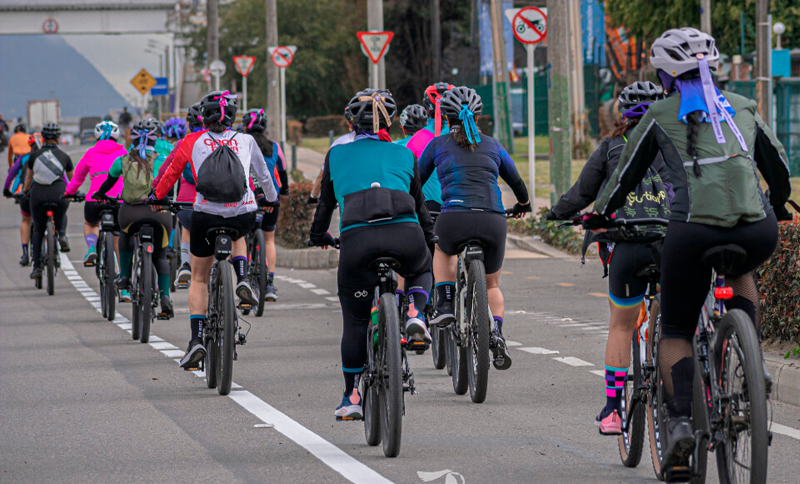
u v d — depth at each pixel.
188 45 126.38
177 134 23.78
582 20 77.25
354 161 10.64
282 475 9.86
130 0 139.88
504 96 65.44
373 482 9.59
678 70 8.02
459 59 99.12
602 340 17.72
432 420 12.14
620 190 8.52
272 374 15.15
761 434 7.40
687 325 8.31
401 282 13.52
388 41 34.34
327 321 20.58
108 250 20.62
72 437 11.52
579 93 61.09
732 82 49.25
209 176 13.46
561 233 31.59
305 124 102.19
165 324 20.55
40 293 25.78
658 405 8.99
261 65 104.88
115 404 13.23
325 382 14.52
